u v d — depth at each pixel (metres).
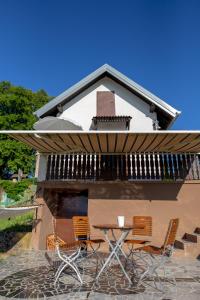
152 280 7.80
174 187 12.95
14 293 6.75
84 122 16.36
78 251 7.90
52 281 7.67
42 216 12.85
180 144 11.44
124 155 13.59
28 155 36.44
